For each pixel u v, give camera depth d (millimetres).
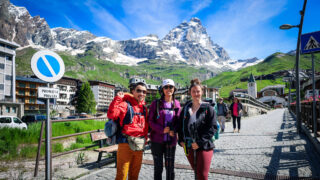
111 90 130125
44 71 3609
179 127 3020
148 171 4617
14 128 10602
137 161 3111
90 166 5023
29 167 5219
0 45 46031
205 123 2785
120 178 2936
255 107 34344
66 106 85125
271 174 4219
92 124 16219
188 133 2811
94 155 6543
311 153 5930
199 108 2820
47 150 3688
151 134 3234
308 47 7559
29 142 8602
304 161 5121
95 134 5730
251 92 138250
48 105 3732
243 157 5680
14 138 8516
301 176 4066
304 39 7641
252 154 6004
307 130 9375
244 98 26547
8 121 16234
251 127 14133
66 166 5191
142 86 3186
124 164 2975
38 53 3549
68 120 4879
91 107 82188
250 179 3965
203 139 2652
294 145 7152
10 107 41688
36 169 4391
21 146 7578
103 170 4691
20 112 43375
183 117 2943
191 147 2779
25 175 4480
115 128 3012
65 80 98875
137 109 3166
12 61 49281
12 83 49000
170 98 3289
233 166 4820
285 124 15445
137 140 3014
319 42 7309
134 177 3131
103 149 5129
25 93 66562
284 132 10742
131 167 3129
